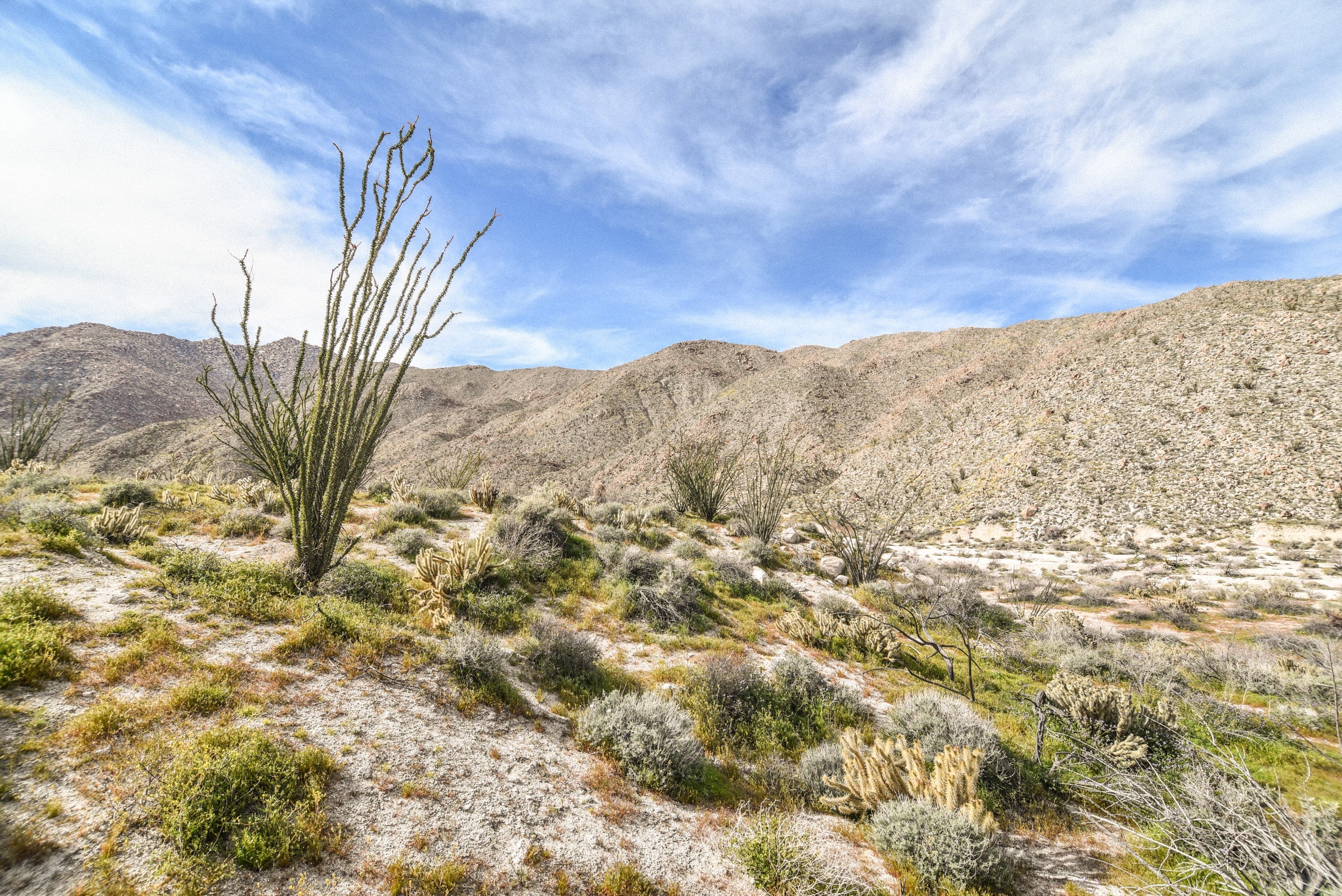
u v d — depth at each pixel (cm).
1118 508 3444
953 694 932
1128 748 683
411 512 1248
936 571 2072
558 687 694
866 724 778
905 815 525
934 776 571
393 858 356
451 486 2012
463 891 347
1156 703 841
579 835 438
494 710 575
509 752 515
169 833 308
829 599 1327
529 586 1025
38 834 285
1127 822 598
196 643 514
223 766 354
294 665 527
